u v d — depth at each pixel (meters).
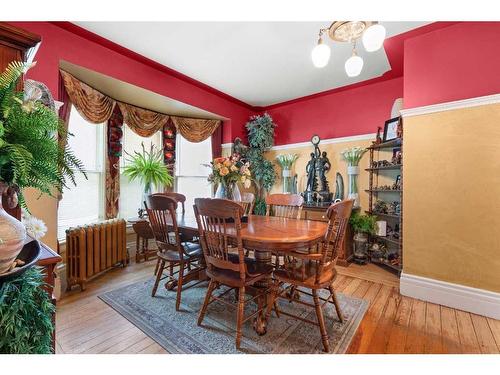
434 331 1.87
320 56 1.95
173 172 4.16
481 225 2.14
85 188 3.19
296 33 2.50
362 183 3.74
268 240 1.70
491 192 2.11
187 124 4.24
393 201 3.46
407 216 2.51
